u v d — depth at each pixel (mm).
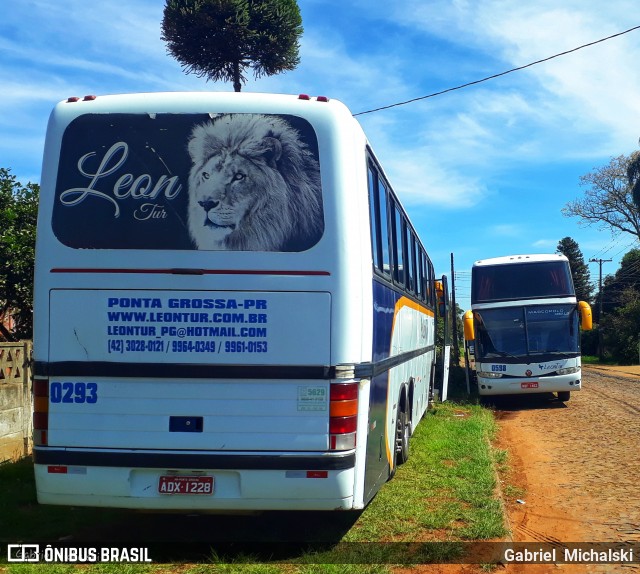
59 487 5078
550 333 17219
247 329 5055
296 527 6109
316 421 5016
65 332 5125
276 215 5145
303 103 5297
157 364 5059
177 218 5156
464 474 8141
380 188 6516
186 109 5273
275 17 19859
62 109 5352
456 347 26234
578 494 7801
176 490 5039
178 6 19234
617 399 18891
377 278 6004
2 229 10898
